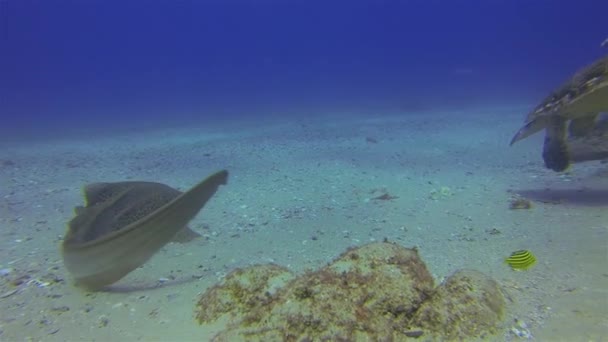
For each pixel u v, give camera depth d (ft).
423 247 19.53
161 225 14.83
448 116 72.90
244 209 27.17
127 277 17.39
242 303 12.96
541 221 21.83
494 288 12.68
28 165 44.65
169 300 14.88
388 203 27.22
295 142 53.52
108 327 13.10
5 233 23.00
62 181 36.68
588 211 22.43
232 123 81.61
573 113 22.97
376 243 12.17
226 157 45.91
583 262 16.11
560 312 12.59
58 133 78.13
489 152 42.63
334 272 11.11
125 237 14.43
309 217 25.00
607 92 20.12
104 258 14.58
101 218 16.48
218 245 21.13
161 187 19.31
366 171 36.55
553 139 25.30
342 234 21.91
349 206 26.94
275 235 22.25
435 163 38.83
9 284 16.26
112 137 67.92
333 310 10.04
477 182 31.12
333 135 58.08
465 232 21.26
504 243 19.27
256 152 48.01
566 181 29.22
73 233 15.38
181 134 68.03
